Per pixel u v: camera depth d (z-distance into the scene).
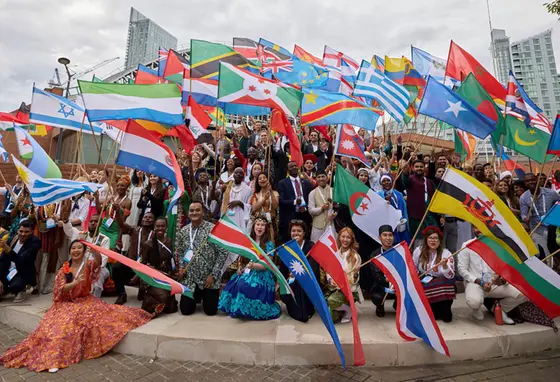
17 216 7.32
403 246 4.72
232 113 8.58
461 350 4.51
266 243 5.73
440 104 6.32
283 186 7.32
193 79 9.15
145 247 5.65
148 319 5.11
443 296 5.10
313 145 11.70
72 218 6.95
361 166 10.56
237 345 4.36
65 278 4.81
